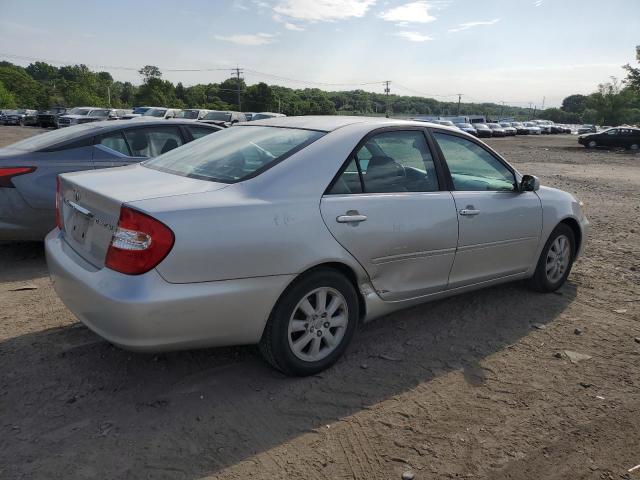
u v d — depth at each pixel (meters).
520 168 19.75
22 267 5.38
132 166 3.94
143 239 2.73
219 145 3.83
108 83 110.94
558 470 2.65
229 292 2.92
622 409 3.20
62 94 100.44
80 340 3.76
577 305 4.85
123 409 2.98
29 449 2.62
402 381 3.41
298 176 3.27
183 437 2.77
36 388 3.15
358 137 3.60
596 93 83.81
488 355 3.82
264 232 3.01
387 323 4.29
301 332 3.32
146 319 2.72
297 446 2.74
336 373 3.47
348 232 3.35
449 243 3.94
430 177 3.97
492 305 4.75
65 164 5.59
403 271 3.73
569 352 3.90
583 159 25.58
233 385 3.27
